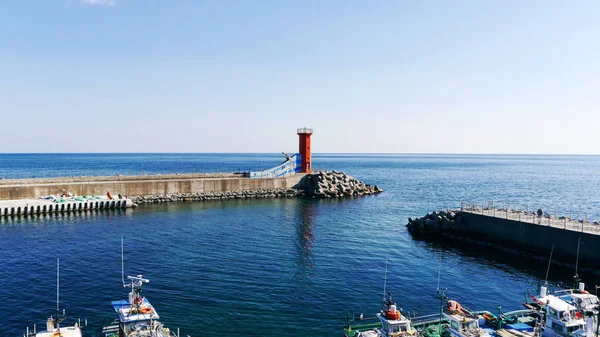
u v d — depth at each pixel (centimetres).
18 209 8406
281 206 10269
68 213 8731
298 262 5425
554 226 5916
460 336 3155
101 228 7281
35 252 5659
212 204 10369
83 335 3384
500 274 5250
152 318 2998
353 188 12925
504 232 6525
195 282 4578
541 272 5353
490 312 4028
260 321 3706
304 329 3594
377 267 5362
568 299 3647
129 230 7144
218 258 5494
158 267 5066
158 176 11588
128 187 10325
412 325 3403
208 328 3547
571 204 11169
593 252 5328
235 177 12269
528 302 4191
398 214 9375
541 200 11981
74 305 3947
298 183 12725
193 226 7562
